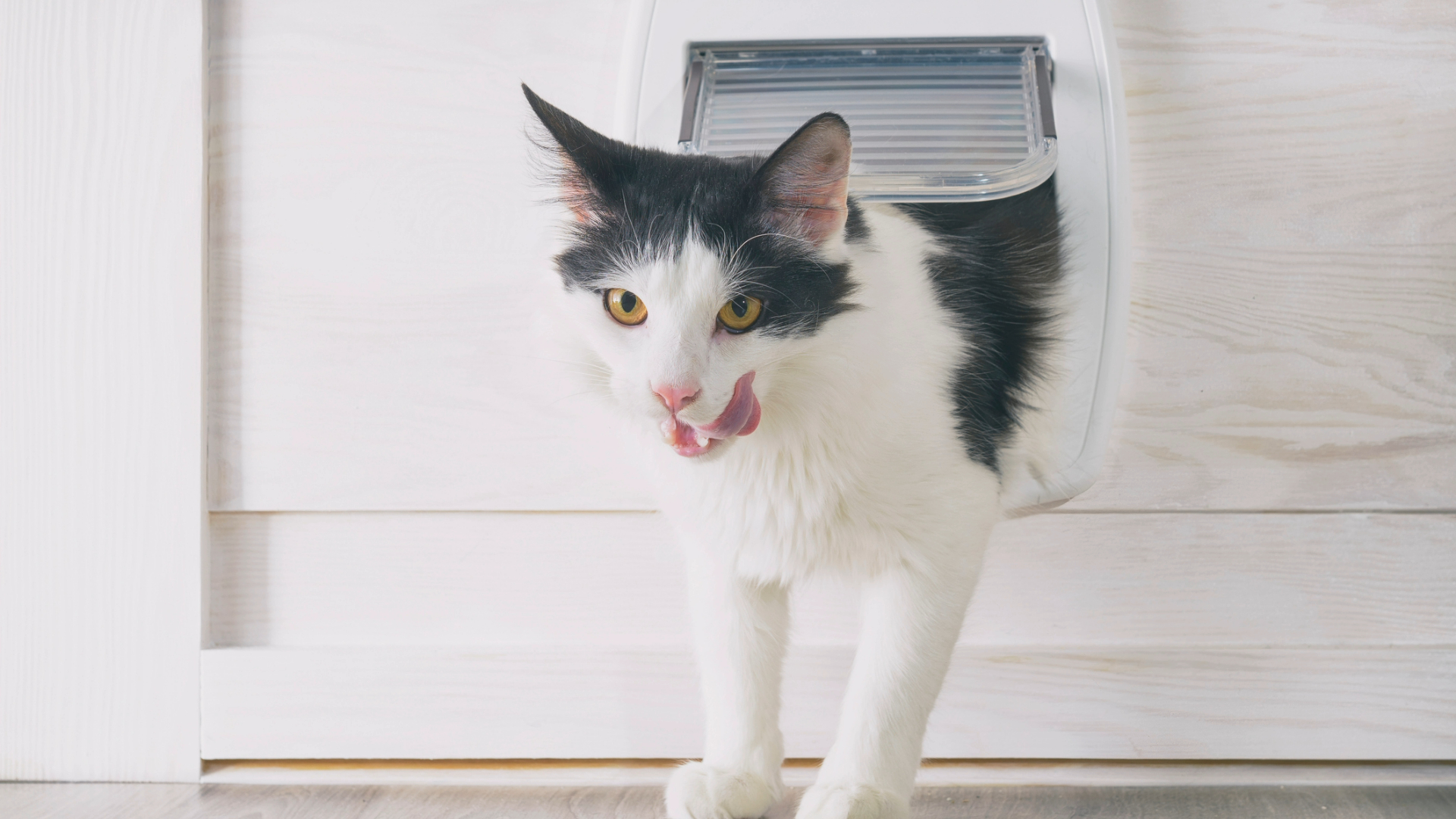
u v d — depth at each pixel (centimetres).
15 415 120
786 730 119
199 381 120
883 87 104
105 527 120
